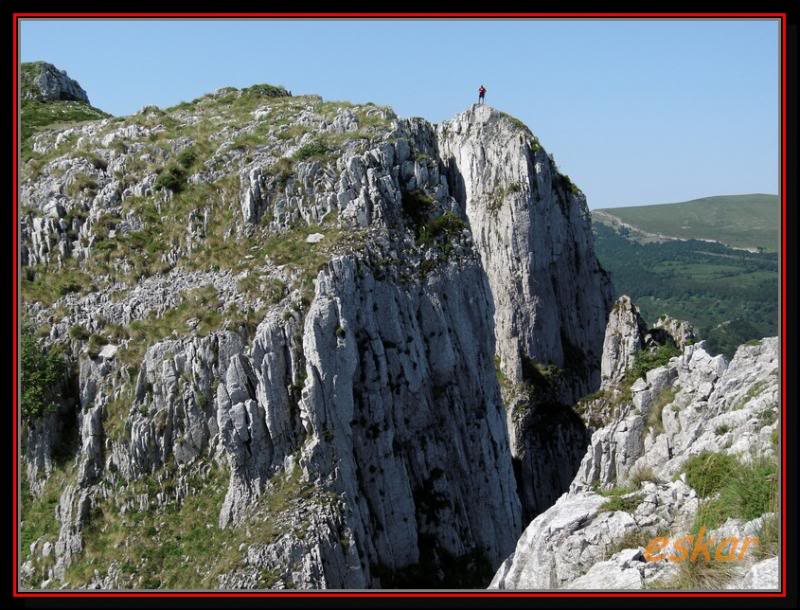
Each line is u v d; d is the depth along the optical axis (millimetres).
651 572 25797
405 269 70000
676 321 122938
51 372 63062
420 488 66875
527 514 115312
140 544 56625
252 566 53156
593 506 30281
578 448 117562
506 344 127625
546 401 124562
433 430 68562
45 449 61938
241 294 64000
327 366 59906
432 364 70562
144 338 63750
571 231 139625
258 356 59844
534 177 131000
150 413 60812
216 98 95312
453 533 66438
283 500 56594
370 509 61844
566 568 28266
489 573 67500
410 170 77438
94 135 83375
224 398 58656
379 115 81438
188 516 57875
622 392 116062
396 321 66875
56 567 56750
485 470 71750
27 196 75500
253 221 70062
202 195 72812
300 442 58906
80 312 66688
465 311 74062
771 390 36125
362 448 62625
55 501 60406
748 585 22891
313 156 73000
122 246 70625
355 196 71062
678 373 57188
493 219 130250
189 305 64625
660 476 33156
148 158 78438
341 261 64188
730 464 29828
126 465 59844
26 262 71250
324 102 88125
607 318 141000
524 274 128000
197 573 54438
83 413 62219
